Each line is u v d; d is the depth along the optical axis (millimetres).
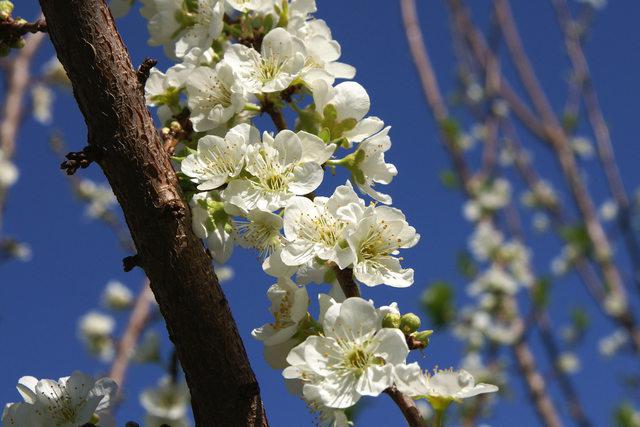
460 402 463
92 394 486
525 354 1208
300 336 477
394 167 501
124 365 828
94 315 1106
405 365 456
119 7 560
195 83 512
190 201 490
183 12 538
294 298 476
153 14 548
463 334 1271
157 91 531
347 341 461
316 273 491
